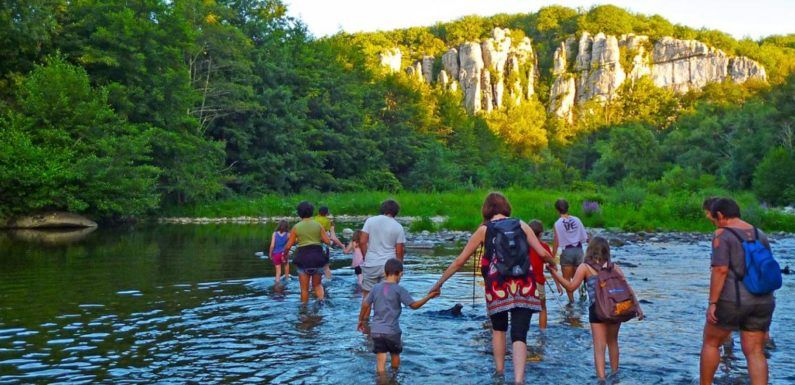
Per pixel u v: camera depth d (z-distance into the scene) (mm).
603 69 188875
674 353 6230
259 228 26734
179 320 7688
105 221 30016
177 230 25016
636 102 176500
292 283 10719
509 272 5340
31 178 24438
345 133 58562
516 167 77188
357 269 10211
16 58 28109
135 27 30812
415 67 191750
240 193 45875
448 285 10680
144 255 15055
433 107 90688
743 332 4824
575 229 9125
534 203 32656
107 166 26766
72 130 26672
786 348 6426
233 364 5766
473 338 6910
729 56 195125
